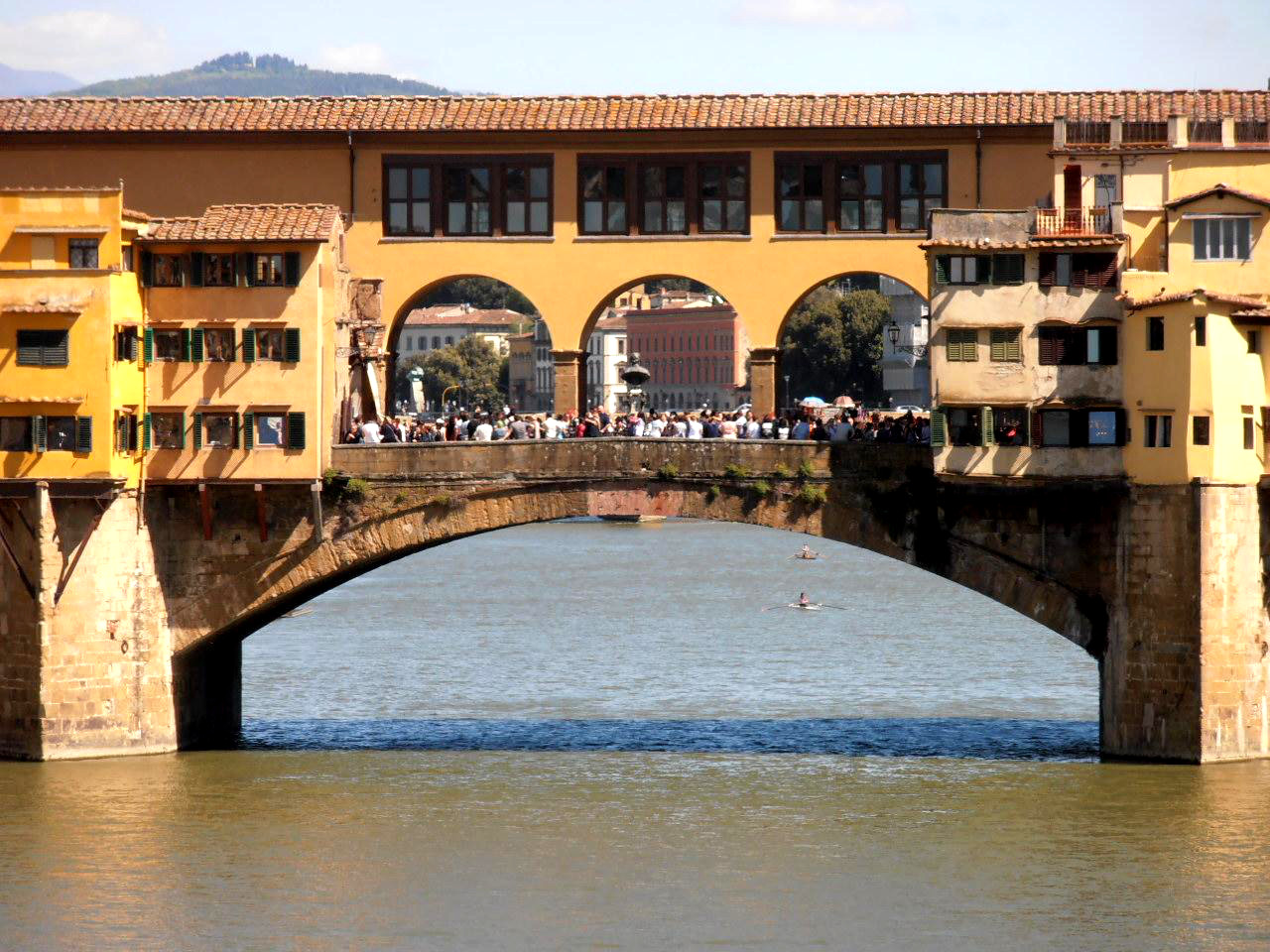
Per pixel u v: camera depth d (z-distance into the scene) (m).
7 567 92.81
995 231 91.94
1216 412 88.94
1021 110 101.12
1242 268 91.38
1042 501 92.56
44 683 92.38
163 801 88.44
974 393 91.94
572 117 102.50
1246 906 75.38
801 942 72.19
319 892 77.12
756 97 103.12
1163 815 85.44
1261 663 91.31
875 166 102.19
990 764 95.81
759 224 102.44
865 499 92.88
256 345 92.88
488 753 99.75
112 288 90.62
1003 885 77.69
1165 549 90.56
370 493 93.88
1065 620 93.44
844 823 85.75
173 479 93.31
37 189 90.56
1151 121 93.31
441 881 78.44
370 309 101.31
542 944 71.94
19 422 90.94
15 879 78.31
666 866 80.06
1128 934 72.94
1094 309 91.38
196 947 71.69
